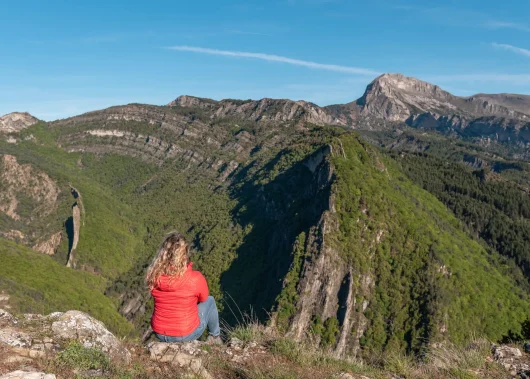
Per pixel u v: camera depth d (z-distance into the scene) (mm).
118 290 125562
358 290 81062
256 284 98000
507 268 109062
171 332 7691
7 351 6520
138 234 171875
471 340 11133
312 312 78562
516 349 10289
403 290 83250
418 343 74375
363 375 8289
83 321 7738
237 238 130375
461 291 83688
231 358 7957
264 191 145750
